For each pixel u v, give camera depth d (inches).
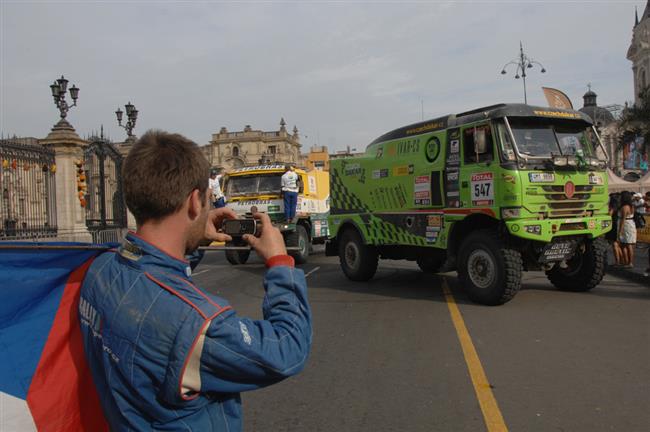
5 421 72.7
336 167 456.8
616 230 495.8
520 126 315.6
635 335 246.7
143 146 66.2
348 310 321.4
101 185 838.5
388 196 401.4
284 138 4005.9
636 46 2434.8
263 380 61.9
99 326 63.1
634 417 156.6
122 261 65.5
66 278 77.3
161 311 59.0
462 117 340.5
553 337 246.1
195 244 69.7
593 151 342.3
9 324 75.9
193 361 57.7
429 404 170.6
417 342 243.4
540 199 305.4
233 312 63.1
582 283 355.9
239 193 601.3
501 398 173.6
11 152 650.8
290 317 66.5
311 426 156.9
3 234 615.8
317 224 649.0
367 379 196.4
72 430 72.9
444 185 348.2
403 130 392.5
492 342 239.8
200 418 61.2
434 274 473.7
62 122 749.3
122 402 60.9
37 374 74.3
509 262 303.7
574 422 154.2
